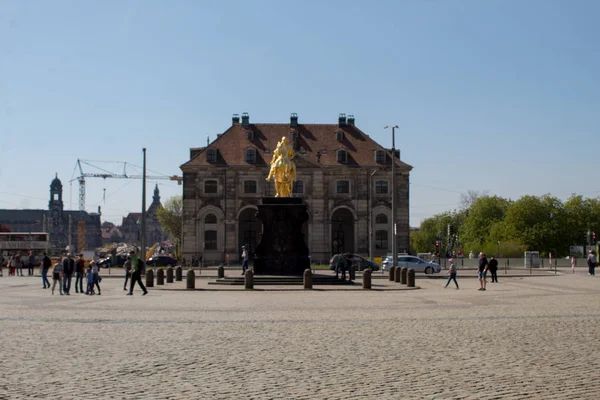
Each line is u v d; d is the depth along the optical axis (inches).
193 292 1657.2
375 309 1149.7
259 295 1533.0
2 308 1178.6
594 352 674.2
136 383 530.3
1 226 6609.3
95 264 1603.1
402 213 4188.0
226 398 479.8
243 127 4362.7
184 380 542.0
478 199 6087.6
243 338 781.3
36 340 761.6
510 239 5162.4
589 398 478.9
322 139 4343.0
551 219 5383.9
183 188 4173.2
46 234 3818.9
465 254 5876.0
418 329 860.6
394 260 2608.3
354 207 4192.9
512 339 767.1
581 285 1909.4
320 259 4153.5
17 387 513.7
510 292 1612.9
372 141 4345.5
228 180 4168.3
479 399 475.5
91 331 844.0
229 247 4148.6
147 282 1856.5
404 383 529.0
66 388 510.9
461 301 1328.7
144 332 834.8
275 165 2049.7
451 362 620.4
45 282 1893.5
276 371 579.2
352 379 544.7
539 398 478.6
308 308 1173.1
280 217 1982.0
